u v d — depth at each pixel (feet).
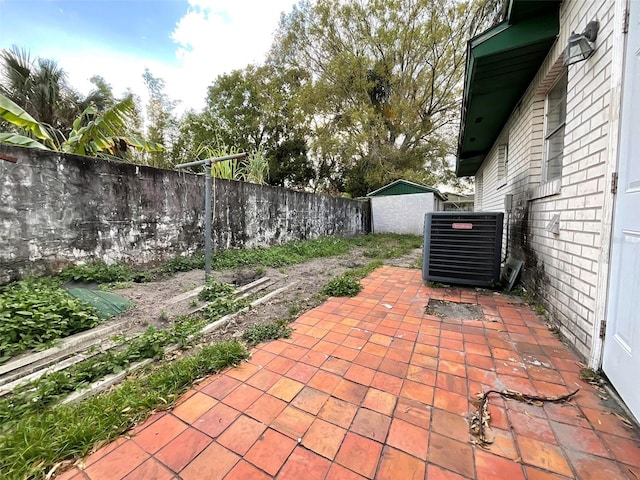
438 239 12.44
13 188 9.30
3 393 5.05
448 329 7.99
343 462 3.86
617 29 5.33
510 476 3.63
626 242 4.94
